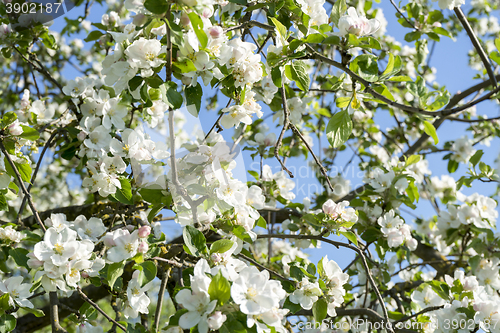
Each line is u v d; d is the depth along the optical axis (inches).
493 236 48.6
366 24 37.6
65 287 37.8
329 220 41.2
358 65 38.1
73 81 44.4
